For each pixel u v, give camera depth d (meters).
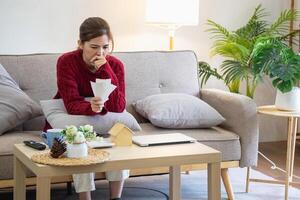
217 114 3.01
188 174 3.62
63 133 2.04
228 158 2.93
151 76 3.32
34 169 1.85
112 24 4.01
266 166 3.85
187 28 4.24
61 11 3.85
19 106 2.75
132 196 3.10
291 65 2.98
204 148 2.14
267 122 4.68
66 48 3.90
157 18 3.65
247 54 3.72
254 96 4.56
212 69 4.21
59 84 2.72
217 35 4.34
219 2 4.33
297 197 3.13
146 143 2.17
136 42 4.10
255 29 4.20
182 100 3.04
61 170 1.82
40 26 3.80
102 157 1.90
